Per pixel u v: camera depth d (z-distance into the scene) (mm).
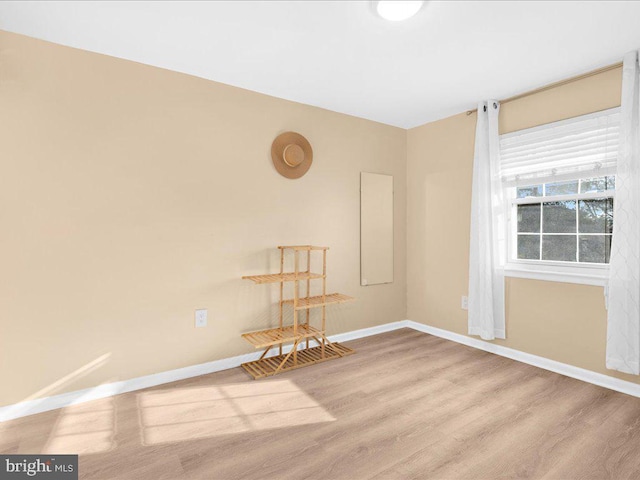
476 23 1856
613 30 1921
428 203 3602
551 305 2643
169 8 1729
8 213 1928
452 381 2445
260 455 1648
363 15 1785
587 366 2449
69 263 2096
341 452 1667
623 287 2188
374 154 3555
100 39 2021
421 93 2832
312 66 2369
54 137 2043
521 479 1484
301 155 2889
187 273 2500
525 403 2127
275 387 2354
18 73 1948
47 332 2039
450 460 1607
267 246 2867
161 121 2385
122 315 2268
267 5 1703
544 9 1732
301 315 3072
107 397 2201
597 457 1625
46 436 1788
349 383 2416
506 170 2939
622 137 2182
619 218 2197
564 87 2566
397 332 3658
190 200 2504
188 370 2510
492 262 2930
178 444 1731
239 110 2707
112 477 1499
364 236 3484
